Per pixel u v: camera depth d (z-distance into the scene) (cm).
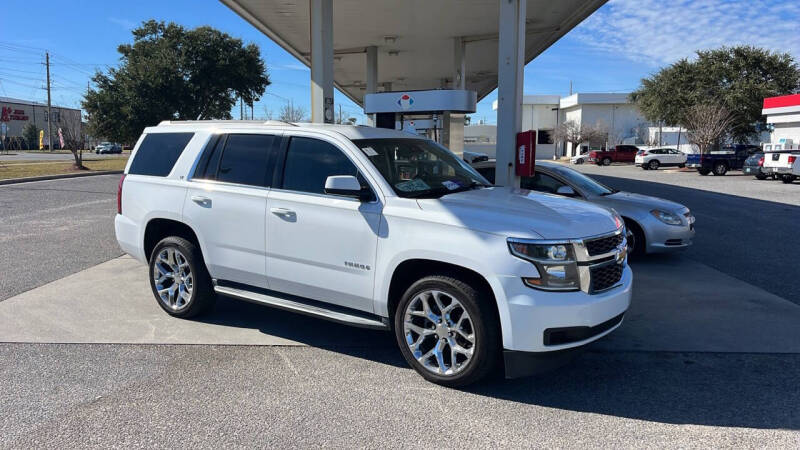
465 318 376
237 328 514
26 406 360
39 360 435
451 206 391
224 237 485
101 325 516
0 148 7444
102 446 313
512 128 820
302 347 468
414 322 405
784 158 2425
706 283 678
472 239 366
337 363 435
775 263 790
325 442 318
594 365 431
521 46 814
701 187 2217
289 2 1190
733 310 569
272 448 312
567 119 7569
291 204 445
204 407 360
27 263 754
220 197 487
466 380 378
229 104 3972
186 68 3684
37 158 4609
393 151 461
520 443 317
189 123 548
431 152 504
